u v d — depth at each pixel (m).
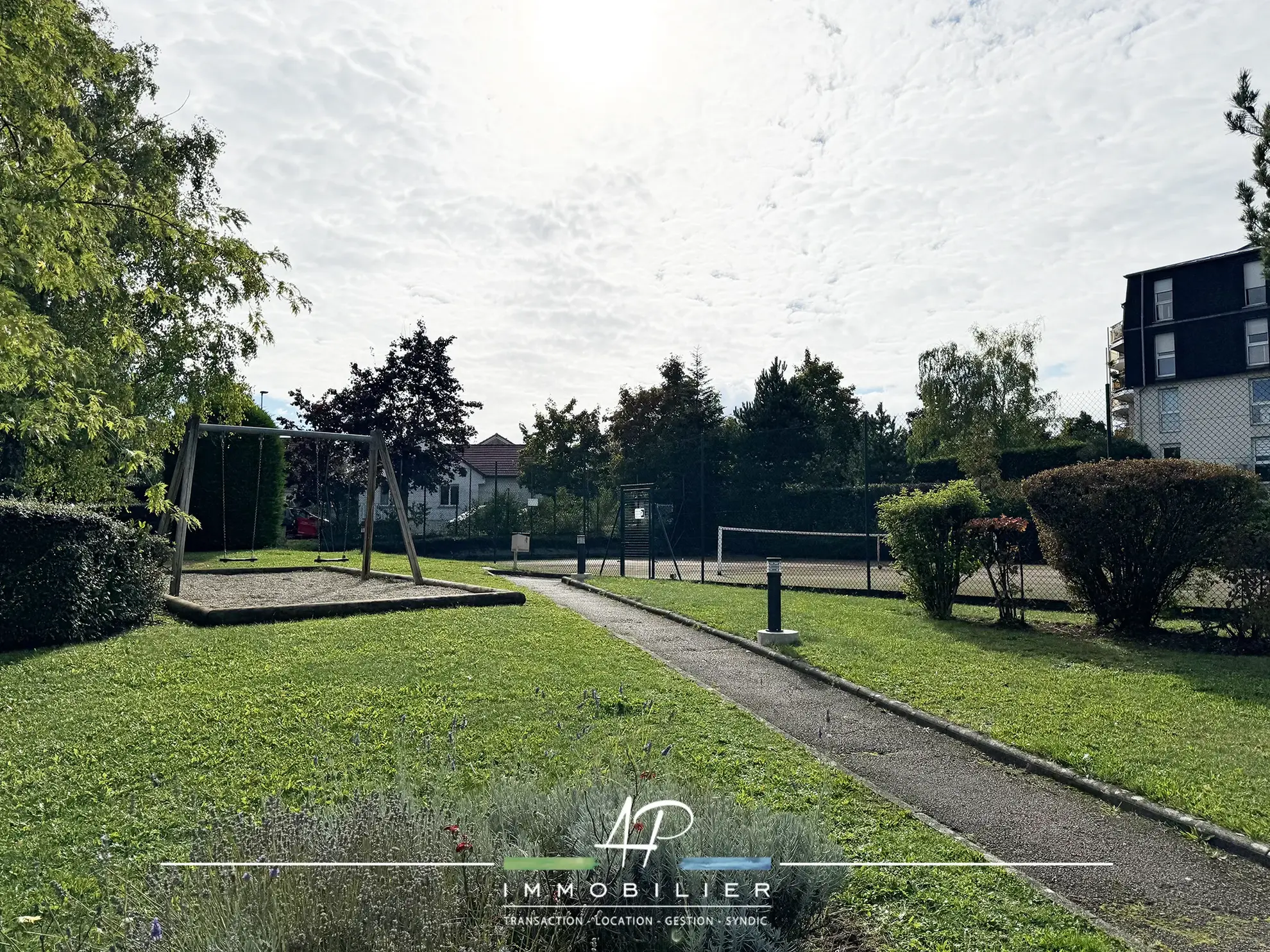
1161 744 5.61
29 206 9.50
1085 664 8.18
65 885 3.59
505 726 5.87
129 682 6.80
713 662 8.54
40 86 10.34
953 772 5.37
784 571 21.73
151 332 16.38
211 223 17.11
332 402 35.97
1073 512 9.83
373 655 7.91
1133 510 9.47
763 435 28.89
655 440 36.91
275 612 10.11
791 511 27.31
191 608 10.02
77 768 4.88
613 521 35.25
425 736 5.56
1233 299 36.19
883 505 12.02
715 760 5.32
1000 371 39.72
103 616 8.96
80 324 14.83
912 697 6.91
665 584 16.75
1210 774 5.04
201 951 2.73
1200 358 36.88
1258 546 8.77
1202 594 9.55
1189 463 9.45
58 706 6.09
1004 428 38.34
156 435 15.91
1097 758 5.33
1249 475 9.13
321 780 4.79
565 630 9.77
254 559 20.41
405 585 14.42
